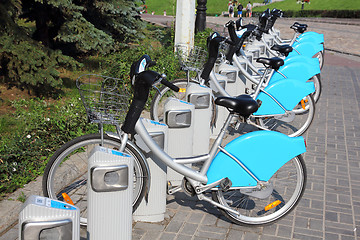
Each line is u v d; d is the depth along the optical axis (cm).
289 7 5503
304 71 599
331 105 792
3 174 409
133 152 331
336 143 589
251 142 345
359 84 997
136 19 1209
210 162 343
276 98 539
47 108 641
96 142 328
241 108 327
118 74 662
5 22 645
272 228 366
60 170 415
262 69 653
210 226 364
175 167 334
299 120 659
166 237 344
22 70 648
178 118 389
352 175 483
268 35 909
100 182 283
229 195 401
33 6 852
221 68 596
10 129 543
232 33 600
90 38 871
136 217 364
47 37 887
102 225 293
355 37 2238
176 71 782
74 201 388
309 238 352
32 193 387
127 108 312
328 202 416
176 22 964
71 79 832
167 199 409
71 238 238
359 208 406
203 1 1214
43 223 230
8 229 346
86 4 1010
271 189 356
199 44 1073
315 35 944
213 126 571
